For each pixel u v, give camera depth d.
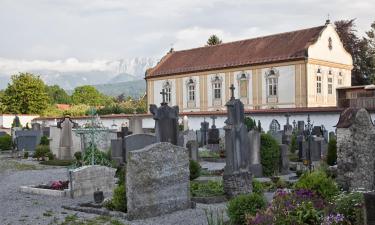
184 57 68.81
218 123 50.66
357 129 14.61
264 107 57.22
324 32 56.84
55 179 22.31
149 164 13.16
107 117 60.31
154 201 13.24
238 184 15.43
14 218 13.53
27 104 79.75
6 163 30.73
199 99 63.62
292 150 31.14
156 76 68.50
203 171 22.80
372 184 14.92
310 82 54.31
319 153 25.80
